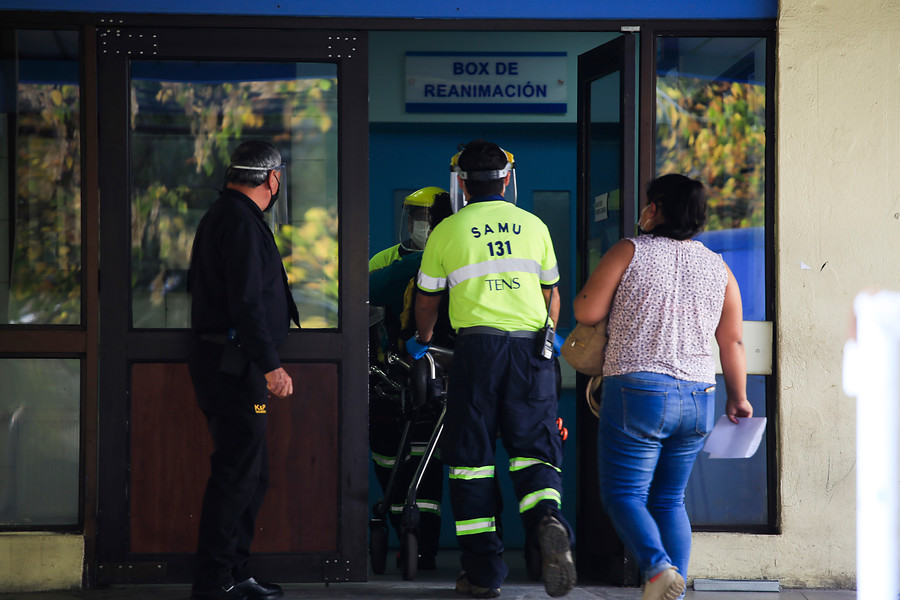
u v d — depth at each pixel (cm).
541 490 959
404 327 1200
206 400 966
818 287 1118
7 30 1086
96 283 1079
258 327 933
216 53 1096
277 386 955
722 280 888
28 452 1092
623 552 1108
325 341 1104
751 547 1119
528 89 1486
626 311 872
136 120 1100
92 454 1077
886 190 1118
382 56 1479
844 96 1117
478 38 1484
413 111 1480
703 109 1148
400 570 1239
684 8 1118
